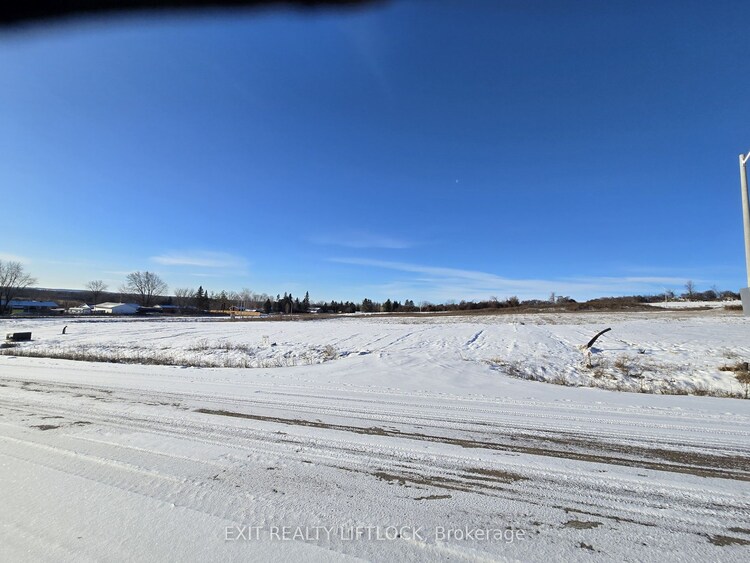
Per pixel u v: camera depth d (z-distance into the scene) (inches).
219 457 175.5
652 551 107.0
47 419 240.7
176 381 383.9
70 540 112.1
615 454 180.7
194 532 116.0
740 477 154.9
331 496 138.9
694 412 256.5
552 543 111.0
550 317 1796.3
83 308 4306.1
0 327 1552.7
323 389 339.9
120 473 157.3
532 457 176.9
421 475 157.4
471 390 339.6
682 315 1605.6
